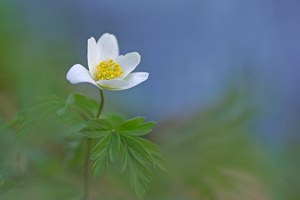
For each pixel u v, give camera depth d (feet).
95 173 1.15
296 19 2.22
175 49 2.07
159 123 1.74
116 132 1.18
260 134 1.66
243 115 1.62
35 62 1.59
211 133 1.57
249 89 1.68
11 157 1.29
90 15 2.04
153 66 2.02
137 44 2.09
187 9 2.21
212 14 2.18
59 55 1.69
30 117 1.20
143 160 1.18
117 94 1.77
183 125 1.62
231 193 1.47
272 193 1.51
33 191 1.27
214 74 1.87
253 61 1.84
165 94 1.85
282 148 1.65
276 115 1.71
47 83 1.54
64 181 1.32
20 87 1.50
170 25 2.16
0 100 1.50
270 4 2.23
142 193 1.17
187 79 1.90
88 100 1.25
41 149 1.36
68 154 1.32
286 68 2.09
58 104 1.22
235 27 2.15
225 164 1.51
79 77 1.17
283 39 2.16
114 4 2.16
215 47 2.06
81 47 1.85
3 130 1.29
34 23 1.71
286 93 1.94
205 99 1.76
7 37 1.61
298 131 1.73
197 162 1.50
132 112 1.74
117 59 1.23
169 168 1.46
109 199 1.34
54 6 1.81
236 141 1.56
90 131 1.16
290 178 1.54
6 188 1.24
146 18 2.17
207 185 1.46
